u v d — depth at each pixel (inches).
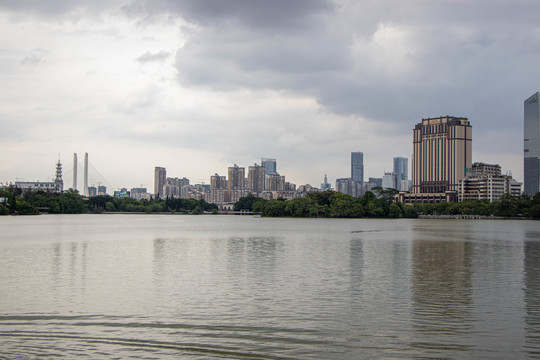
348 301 1851.6
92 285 2166.6
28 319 1588.3
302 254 3462.1
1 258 3149.6
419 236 5477.4
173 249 3811.5
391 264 2910.9
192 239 4906.5
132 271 2586.1
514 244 4397.1
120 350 1300.4
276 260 3095.5
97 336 1413.6
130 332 1454.2
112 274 2480.3
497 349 1307.8
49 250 3686.0
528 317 1620.3
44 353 1277.1
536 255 3449.8
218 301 1846.7
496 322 1556.3
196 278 2365.9
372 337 1406.3
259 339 1389.0
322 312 1681.8
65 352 1285.7
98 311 1690.5
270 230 6781.5
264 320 1579.7
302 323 1549.0
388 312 1683.1
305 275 2469.2
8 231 6131.9
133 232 6092.5
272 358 1246.9
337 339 1387.8
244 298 1900.8
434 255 3422.7
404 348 1316.4
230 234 5777.6
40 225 7824.8
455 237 5334.6
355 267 2770.7
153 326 1514.5
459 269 2704.2
